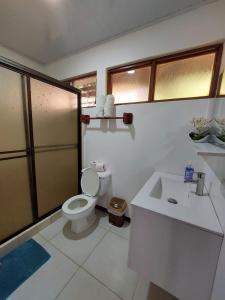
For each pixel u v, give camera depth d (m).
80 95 2.25
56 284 1.24
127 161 1.96
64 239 1.72
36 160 1.77
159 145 1.71
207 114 1.42
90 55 2.06
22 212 1.68
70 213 1.64
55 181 2.07
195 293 0.91
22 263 1.39
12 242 1.53
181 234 0.90
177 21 1.47
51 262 1.43
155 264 1.02
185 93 1.62
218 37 1.31
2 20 1.56
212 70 1.46
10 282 1.23
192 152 1.54
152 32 1.60
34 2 1.33
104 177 2.00
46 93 1.79
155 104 1.68
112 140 2.04
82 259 1.48
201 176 1.19
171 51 1.52
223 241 0.76
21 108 1.54
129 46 1.75
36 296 1.15
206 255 0.84
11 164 1.52
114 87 2.06
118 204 2.01
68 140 2.19
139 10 1.41
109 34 1.78
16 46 2.05
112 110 1.91
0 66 1.33
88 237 1.77
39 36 1.84
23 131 1.59
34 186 1.76
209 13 1.33
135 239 1.06
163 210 0.97
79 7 1.39
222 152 0.79
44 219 1.91
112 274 1.34
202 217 0.91
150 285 1.26
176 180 1.48
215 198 1.01
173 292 0.98
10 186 1.53
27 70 1.51
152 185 1.35
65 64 2.32
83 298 1.15
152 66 1.71
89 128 2.24
